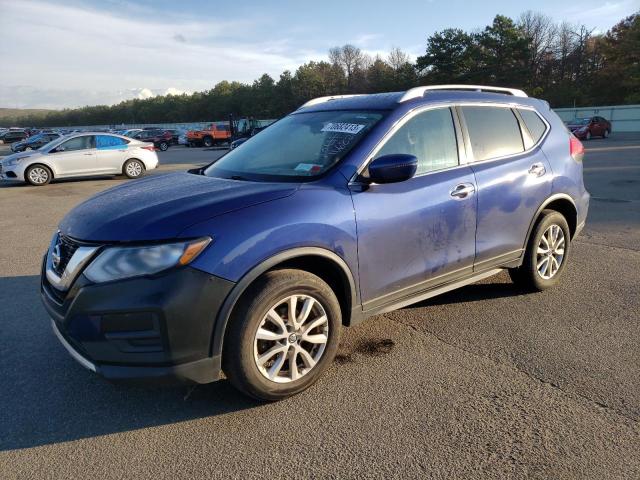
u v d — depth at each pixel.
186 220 2.59
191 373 2.59
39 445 2.60
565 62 67.38
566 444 2.50
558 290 4.66
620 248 6.08
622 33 57.06
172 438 2.63
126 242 2.53
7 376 3.31
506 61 59.34
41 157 14.27
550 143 4.42
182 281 2.48
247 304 2.66
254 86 100.94
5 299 4.80
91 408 2.93
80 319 2.54
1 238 7.46
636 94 52.59
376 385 3.09
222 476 2.35
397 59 84.25
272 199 2.81
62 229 2.95
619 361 3.31
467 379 3.13
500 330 3.82
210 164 4.04
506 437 2.56
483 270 3.91
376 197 3.12
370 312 3.23
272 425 2.72
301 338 2.90
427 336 3.74
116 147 15.56
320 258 2.91
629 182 11.66
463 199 3.58
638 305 4.27
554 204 4.59
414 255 3.35
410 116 3.45
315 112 3.96
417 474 2.32
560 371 3.20
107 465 2.44
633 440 2.52
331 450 2.50
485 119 3.96
